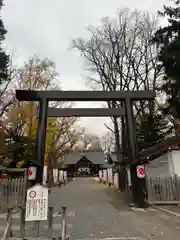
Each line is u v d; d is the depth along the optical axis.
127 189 26.27
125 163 25.94
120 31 28.98
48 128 29.95
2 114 25.34
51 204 16.12
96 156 80.25
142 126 25.16
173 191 14.35
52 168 36.06
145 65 27.64
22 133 25.56
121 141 29.84
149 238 7.50
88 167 79.00
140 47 28.22
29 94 16.02
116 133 28.59
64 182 41.53
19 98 15.93
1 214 12.22
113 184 35.62
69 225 9.61
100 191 27.39
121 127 28.28
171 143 16.48
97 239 7.45
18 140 20.31
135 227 9.13
